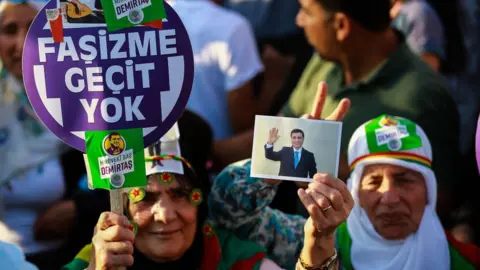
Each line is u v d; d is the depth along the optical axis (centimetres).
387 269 577
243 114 862
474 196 862
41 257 714
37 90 488
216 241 560
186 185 541
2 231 730
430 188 586
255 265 557
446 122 701
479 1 954
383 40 723
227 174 568
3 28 749
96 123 489
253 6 1020
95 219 688
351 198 496
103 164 487
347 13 714
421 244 579
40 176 738
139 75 490
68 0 485
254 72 864
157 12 490
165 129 492
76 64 487
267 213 594
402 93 704
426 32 879
